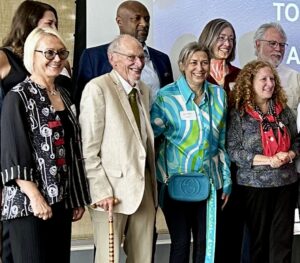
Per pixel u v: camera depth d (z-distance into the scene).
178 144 3.17
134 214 2.99
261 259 3.34
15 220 2.46
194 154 3.15
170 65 3.92
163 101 3.19
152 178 3.05
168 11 3.99
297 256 4.18
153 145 3.04
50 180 2.46
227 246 3.42
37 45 2.53
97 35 3.91
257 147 3.25
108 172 2.88
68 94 2.74
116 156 2.87
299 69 4.17
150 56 3.84
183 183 3.14
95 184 2.79
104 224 2.92
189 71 3.16
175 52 4.01
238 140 3.29
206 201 3.19
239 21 4.08
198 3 4.04
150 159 3.04
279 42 4.12
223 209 3.35
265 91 3.26
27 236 2.45
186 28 4.03
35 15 2.93
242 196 3.33
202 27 4.06
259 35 4.10
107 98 2.88
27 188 2.42
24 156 2.41
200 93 3.22
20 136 2.41
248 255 3.61
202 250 3.21
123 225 2.98
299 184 3.31
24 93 2.46
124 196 2.87
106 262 2.91
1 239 2.80
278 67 4.13
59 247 2.59
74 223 4.14
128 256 3.06
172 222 3.23
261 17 4.12
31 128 2.45
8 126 2.41
